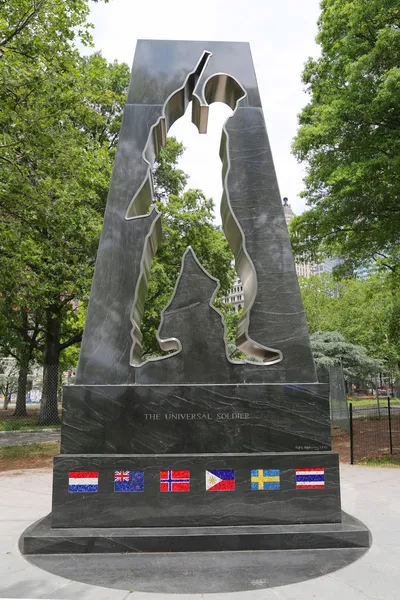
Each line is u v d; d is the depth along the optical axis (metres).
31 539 5.43
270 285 6.72
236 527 5.78
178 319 6.55
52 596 4.32
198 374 6.39
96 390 6.21
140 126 7.23
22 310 21.75
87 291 18.91
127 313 6.52
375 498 8.01
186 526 5.82
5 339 24.09
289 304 6.67
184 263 6.73
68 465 5.92
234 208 7.00
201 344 6.48
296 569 4.92
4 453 13.92
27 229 13.82
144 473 5.92
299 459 6.02
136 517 5.83
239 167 7.13
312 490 5.96
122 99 22.36
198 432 6.16
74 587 4.51
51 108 12.83
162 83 7.41
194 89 7.43
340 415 19.64
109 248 6.73
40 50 12.85
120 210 6.88
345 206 14.23
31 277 15.53
